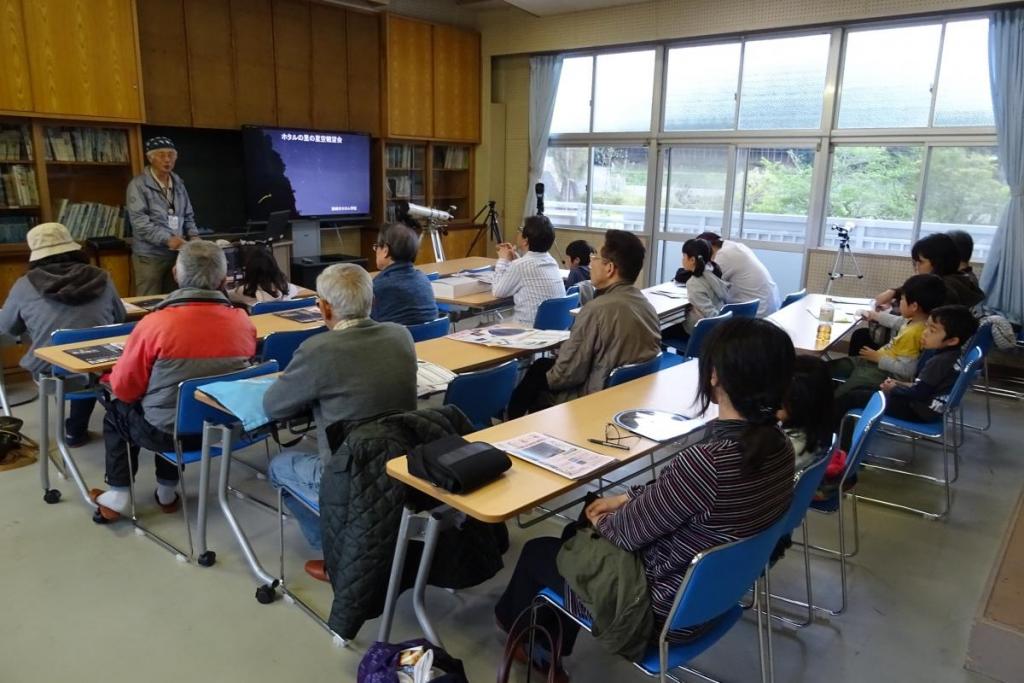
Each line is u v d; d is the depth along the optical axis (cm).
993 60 518
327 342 203
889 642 222
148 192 489
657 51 691
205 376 247
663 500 139
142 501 300
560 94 777
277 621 224
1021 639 201
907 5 543
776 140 637
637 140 724
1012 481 347
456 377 240
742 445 134
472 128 800
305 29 647
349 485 185
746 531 136
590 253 490
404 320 343
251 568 250
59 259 322
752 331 134
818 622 231
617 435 203
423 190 783
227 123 602
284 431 371
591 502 174
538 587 185
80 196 528
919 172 573
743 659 212
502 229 835
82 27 477
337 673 201
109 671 200
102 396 276
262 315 367
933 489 338
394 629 220
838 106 604
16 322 319
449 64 761
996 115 520
